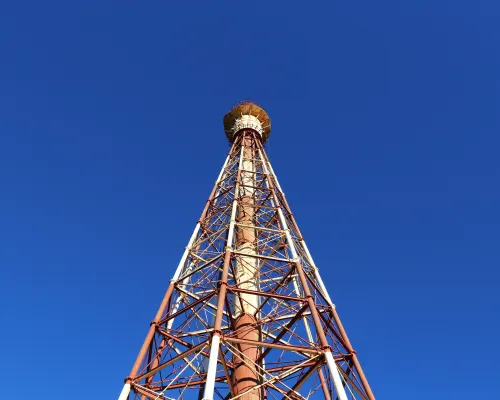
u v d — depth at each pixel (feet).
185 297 93.15
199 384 86.58
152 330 79.25
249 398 78.33
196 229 106.63
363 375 74.13
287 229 101.65
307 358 78.23
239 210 118.01
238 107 173.27
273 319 87.66
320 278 94.73
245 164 141.79
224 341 67.67
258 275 98.17
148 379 78.02
